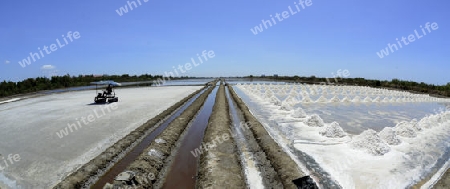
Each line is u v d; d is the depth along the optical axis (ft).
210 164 24.70
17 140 33.30
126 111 55.31
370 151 28.68
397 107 69.41
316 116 43.34
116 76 206.18
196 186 21.89
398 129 37.01
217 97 83.30
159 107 61.72
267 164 26.09
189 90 123.85
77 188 20.63
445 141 33.73
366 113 58.08
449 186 20.17
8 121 46.11
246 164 26.30
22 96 92.48
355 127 43.62
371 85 160.76
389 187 21.18
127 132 36.96
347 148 30.63
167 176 23.91
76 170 23.62
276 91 118.11
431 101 87.86
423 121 42.06
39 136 35.12
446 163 26.23
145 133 37.42
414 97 97.14
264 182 22.39
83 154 27.91
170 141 32.63
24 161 25.96
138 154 28.94
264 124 44.24
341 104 72.90
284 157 26.00
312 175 23.31
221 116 47.52
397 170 24.38
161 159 26.84
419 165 25.61
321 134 36.88
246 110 55.57
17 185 20.92
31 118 48.29
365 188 21.01
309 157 27.86
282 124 44.21
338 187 21.09
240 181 21.65
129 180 20.01
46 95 97.09
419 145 32.01
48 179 21.97
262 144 31.40
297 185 20.88
